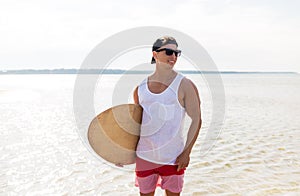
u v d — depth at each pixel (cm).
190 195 423
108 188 455
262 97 2173
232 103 1719
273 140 755
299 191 435
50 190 446
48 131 887
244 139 758
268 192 432
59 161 587
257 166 550
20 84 4447
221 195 423
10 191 441
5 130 904
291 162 575
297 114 1255
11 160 592
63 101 1911
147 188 303
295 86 4147
